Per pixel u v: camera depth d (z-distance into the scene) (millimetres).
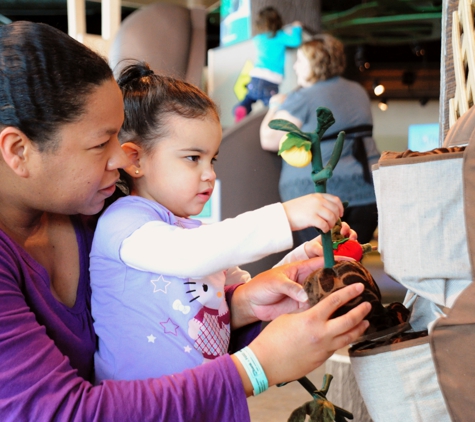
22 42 754
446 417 734
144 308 917
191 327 924
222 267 848
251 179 2889
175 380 747
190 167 1056
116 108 816
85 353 909
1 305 706
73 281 940
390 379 754
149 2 4203
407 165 739
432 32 6793
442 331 725
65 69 757
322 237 841
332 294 784
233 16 3838
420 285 752
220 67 3947
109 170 844
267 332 808
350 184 2652
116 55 3098
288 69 3430
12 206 843
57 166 777
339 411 901
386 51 8273
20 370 684
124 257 913
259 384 772
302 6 3527
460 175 711
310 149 785
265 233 831
